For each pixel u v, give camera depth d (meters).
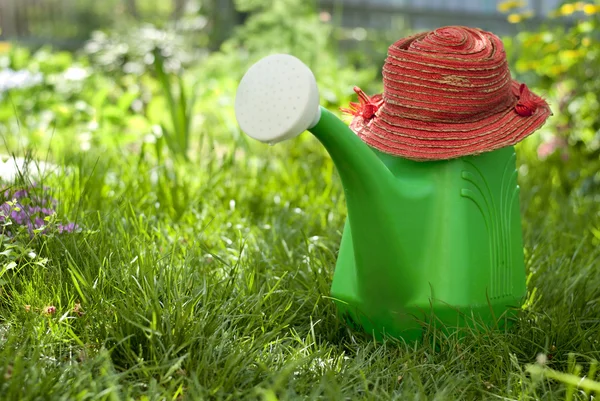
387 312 1.64
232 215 2.18
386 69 1.64
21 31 5.97
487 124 1.62
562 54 2.86
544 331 1.65
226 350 1.54
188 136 2.92
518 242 1.71
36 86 3.97
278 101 1.50
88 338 1.54
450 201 1.62
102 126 3.11
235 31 5.47
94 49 4.89
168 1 6.18
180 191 2.25
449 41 1.62
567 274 1.86
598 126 2.76
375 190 1.56
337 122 1.53
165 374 1.47
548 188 2.59
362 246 1.60
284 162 2.68
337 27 5.36
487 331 1.62
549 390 1.50
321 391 1.47
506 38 3.33
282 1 5.05
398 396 1.46
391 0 6.43
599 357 1.62
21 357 1.44
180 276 1.69
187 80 4.41
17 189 1.90
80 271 1.66
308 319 1.72
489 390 1.53
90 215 1.93
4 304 1.66
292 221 2.16
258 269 1.83
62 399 1.37
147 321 1.54
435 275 1.61
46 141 3.28
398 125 1.63
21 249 1.64
